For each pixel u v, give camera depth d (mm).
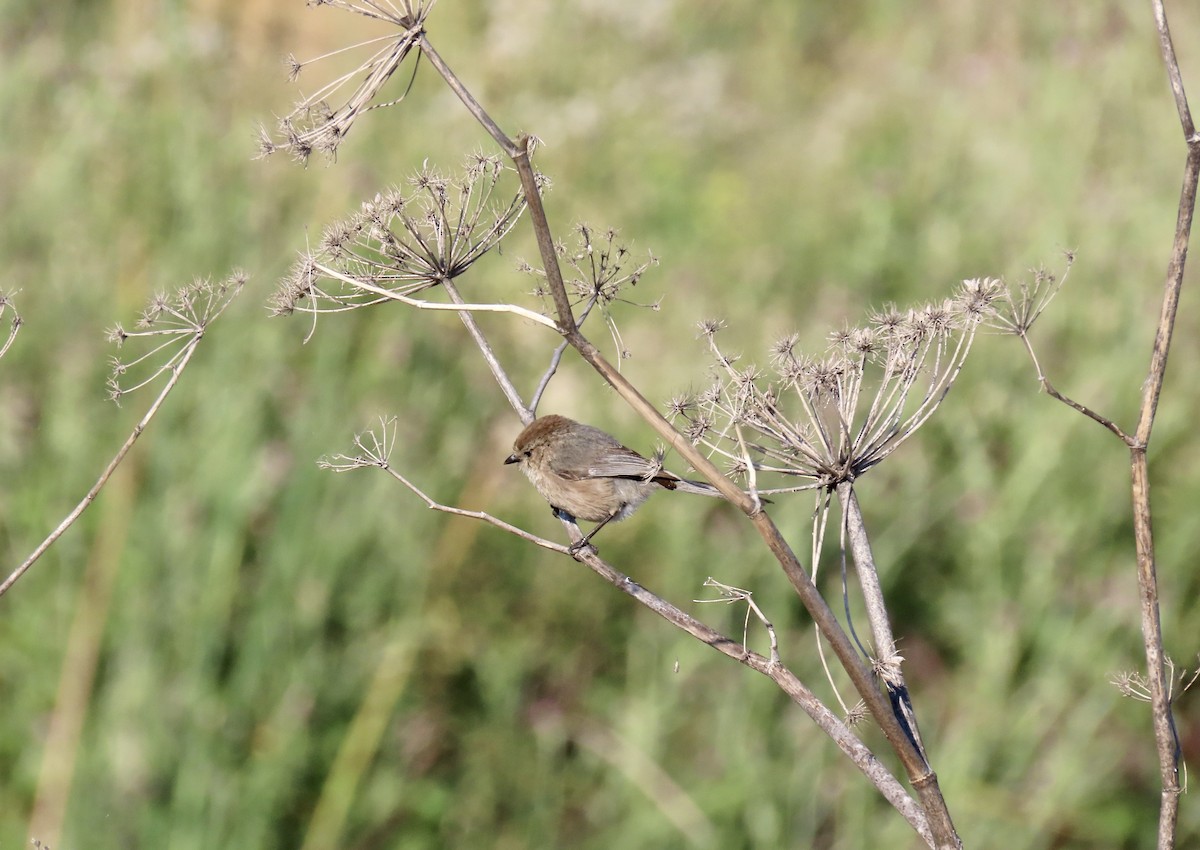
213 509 10688
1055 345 13469
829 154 17703
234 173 13414
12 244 12719
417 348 12797
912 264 15141
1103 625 11000
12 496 10820
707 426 5199
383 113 15070
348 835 10133
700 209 16391
